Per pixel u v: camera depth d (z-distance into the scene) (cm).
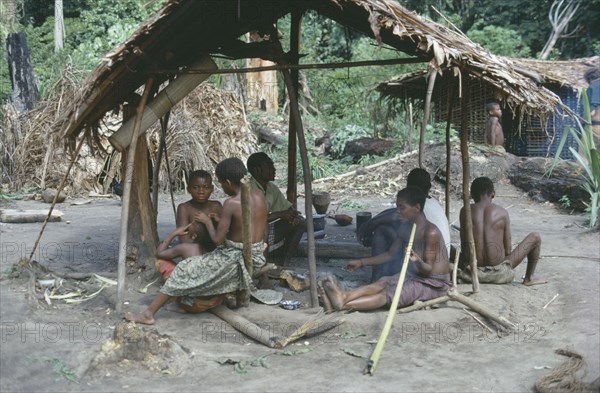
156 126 1244
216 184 1312
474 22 2477
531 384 405
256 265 508
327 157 1598
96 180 1236
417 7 2402
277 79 2138
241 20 548
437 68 459
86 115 550
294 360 440
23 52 1478
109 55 501
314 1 604
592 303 546
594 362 434
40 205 1100
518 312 535
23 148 1250
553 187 1121
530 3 2419
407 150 1460
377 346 433
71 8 2517
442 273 527
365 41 2192
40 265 597
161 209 1056
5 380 394
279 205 632
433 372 422
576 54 2380
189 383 404
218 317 504
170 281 484
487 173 1216
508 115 1373
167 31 506
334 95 2064
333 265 664
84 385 398
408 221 535
